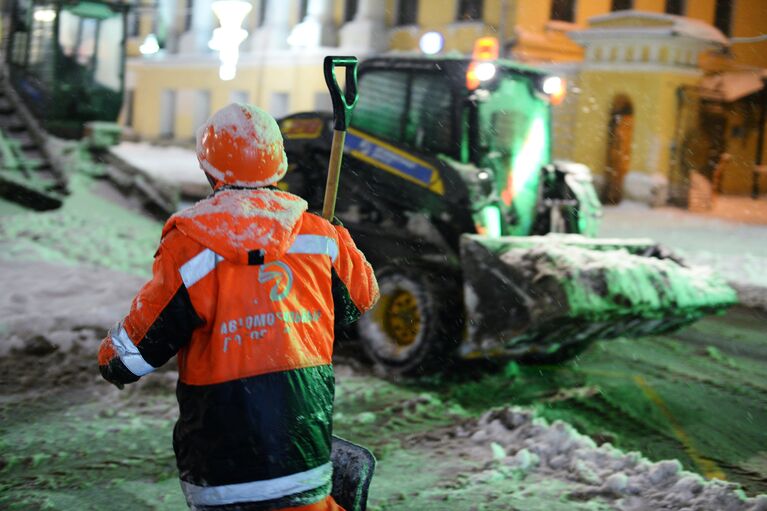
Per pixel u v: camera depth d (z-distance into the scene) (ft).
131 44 114.42
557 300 18.33
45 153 46.32
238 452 7.64
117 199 43.52
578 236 22.11
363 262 9.12
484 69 21.50
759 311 33.01
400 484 14.44
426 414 18.43
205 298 7.85
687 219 63.62
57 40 47.80
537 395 20.44
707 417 19.25
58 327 23.25
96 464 15.03
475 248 19.62
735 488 13.60
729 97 73.77
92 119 49.21
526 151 23.53
